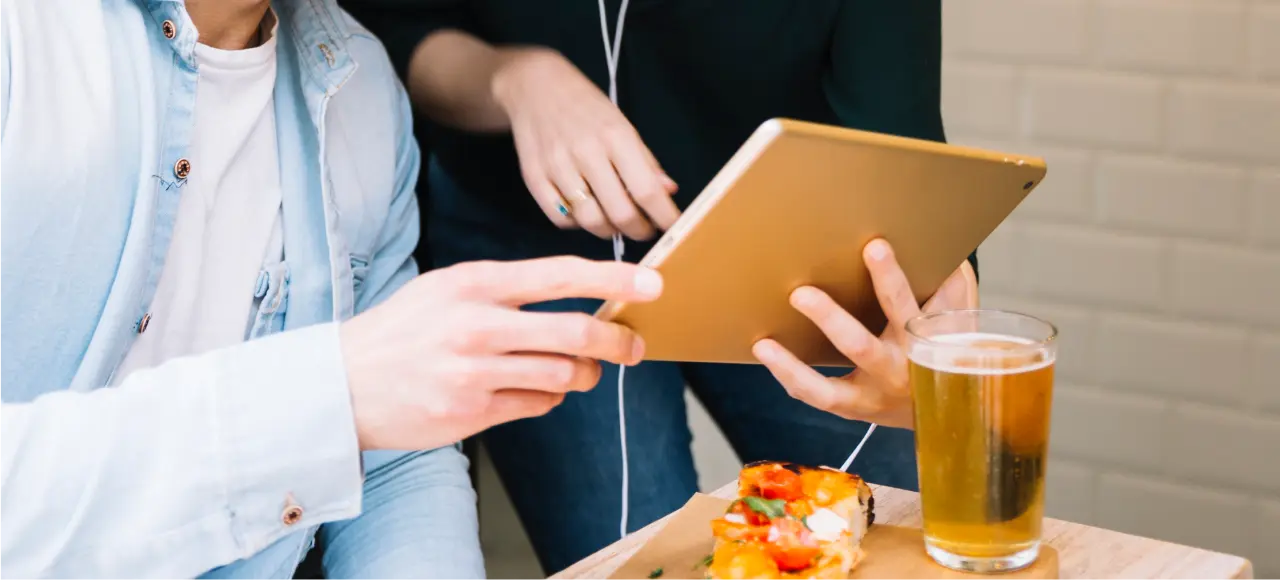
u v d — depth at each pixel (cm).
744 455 178
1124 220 230
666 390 172
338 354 88
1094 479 241
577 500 168
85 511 85
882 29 151
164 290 111
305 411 87
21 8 99
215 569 115
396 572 110
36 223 99
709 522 107
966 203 99
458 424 88
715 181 84
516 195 167
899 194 93
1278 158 217
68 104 101
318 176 121
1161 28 221
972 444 93
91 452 85
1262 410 226
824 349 109
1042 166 100
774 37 154
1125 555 101
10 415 86
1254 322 224
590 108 130
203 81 111
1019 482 94
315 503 90
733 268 92
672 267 88
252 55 114
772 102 162
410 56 159
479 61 150
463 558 113
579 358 90
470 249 172
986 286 245
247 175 117
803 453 169
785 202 88
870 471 161
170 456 86
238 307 117
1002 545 95
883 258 98
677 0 151
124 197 104
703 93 161
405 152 136
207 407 87
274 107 119
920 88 154
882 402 110
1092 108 229
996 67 236
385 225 134
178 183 107
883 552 100
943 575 96
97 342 103
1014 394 92
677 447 171
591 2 155
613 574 98
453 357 86
